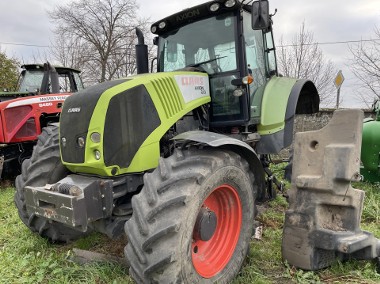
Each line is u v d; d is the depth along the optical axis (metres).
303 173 2.62
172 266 2.05
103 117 2.41
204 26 3.46
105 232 2.58
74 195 2.28
